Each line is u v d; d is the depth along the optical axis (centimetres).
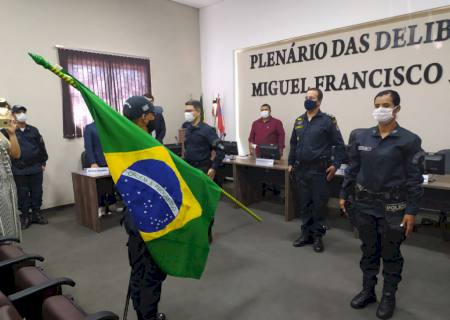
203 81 630
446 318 190
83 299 218
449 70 357
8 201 206
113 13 490
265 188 494
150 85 547
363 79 421
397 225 174
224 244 307
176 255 138
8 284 142
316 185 280
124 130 129
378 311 192
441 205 287
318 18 453
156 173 133
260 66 530
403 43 385
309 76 472
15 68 400
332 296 215
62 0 433
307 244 303
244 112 568
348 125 443
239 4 545
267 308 203
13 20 394
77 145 463
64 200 457
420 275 242
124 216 150
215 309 203
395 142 171
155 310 150
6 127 221
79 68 454
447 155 335
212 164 290
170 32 571
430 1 362
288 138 511
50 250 301
